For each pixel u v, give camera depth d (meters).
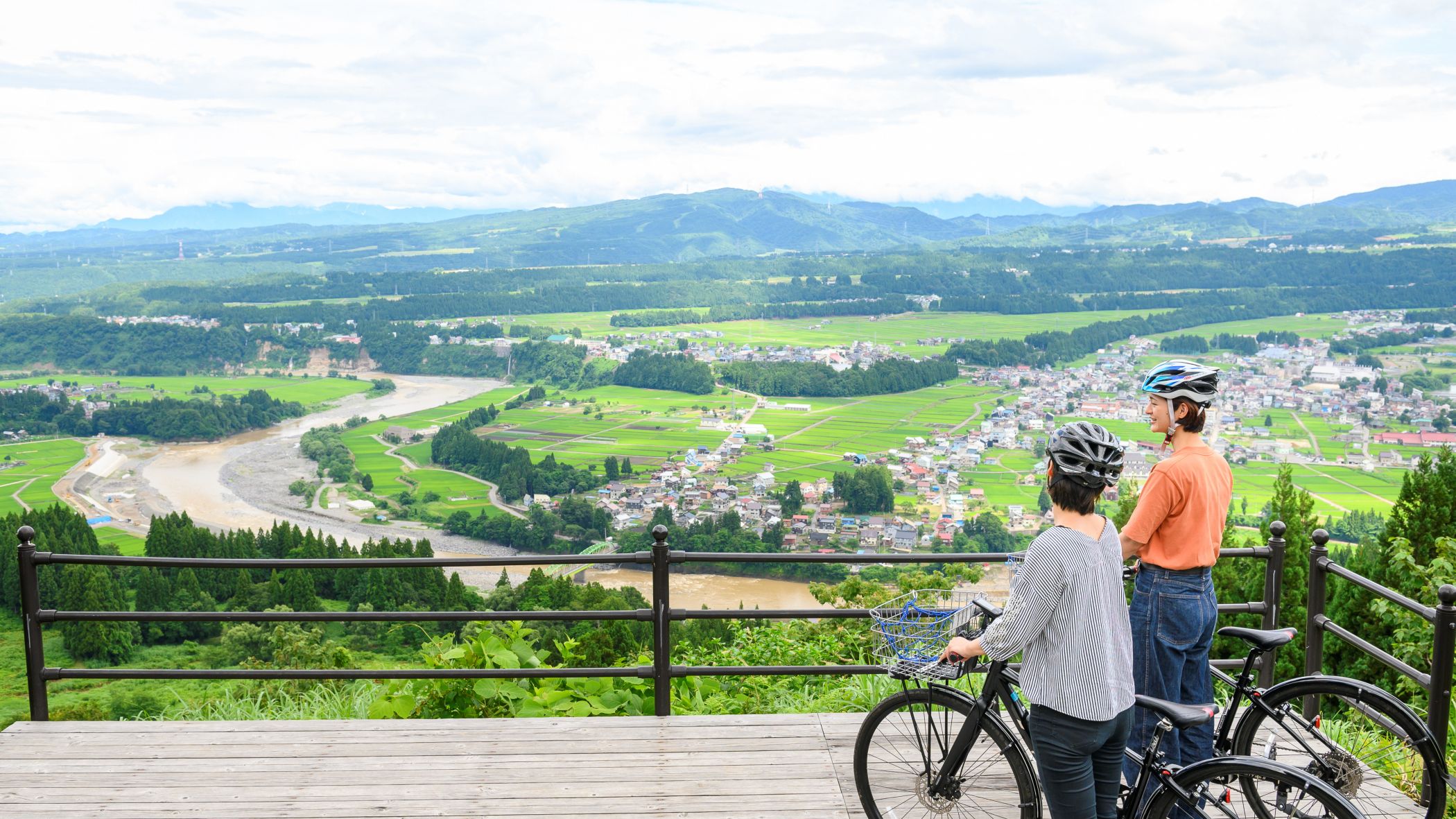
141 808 3.40
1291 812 2.96
